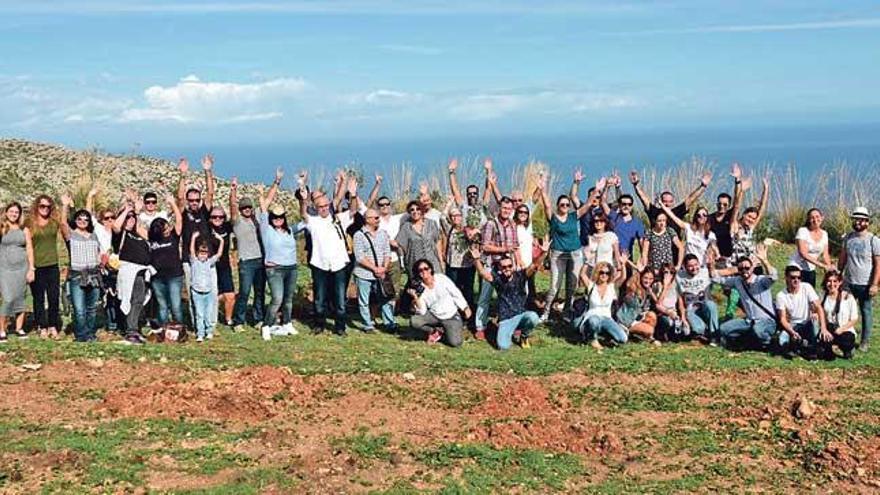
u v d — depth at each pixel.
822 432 9.99
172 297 13.36
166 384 10.55
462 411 10.41
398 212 21.39
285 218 14.02
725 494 8.44
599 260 14.70
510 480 8.46
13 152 33.78
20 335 12.94
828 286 13.43
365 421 9.92
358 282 14.34
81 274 12.79
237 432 9.34
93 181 26.78
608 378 12.11
